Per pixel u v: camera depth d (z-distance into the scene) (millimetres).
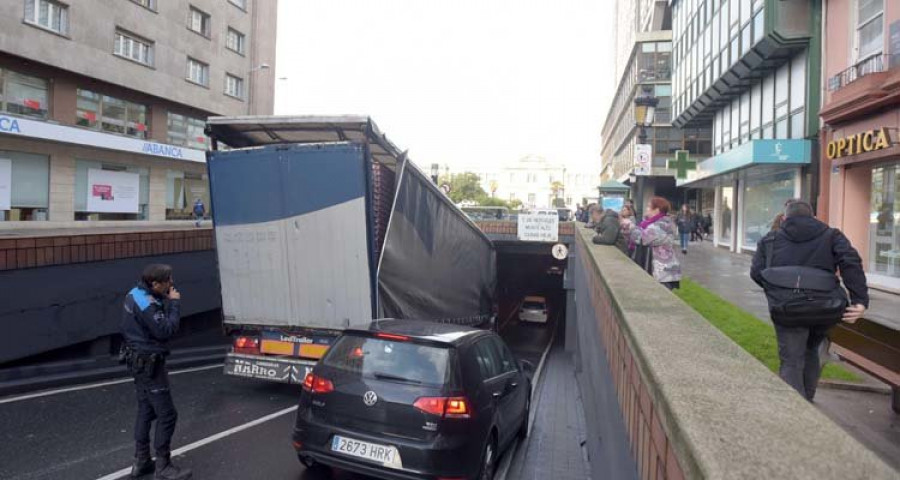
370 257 7219
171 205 32094
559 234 21766
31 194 23891
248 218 7578
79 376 7957
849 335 5188
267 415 7102
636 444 2119
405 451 4594
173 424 4918
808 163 15289
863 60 12531
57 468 5051
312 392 5020
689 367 1782
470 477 4785
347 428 4805
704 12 22391
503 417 5941
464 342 5316
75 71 24188
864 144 11688
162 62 29312
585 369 7500
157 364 4809
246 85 36781
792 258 3848
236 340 7828
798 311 3697
